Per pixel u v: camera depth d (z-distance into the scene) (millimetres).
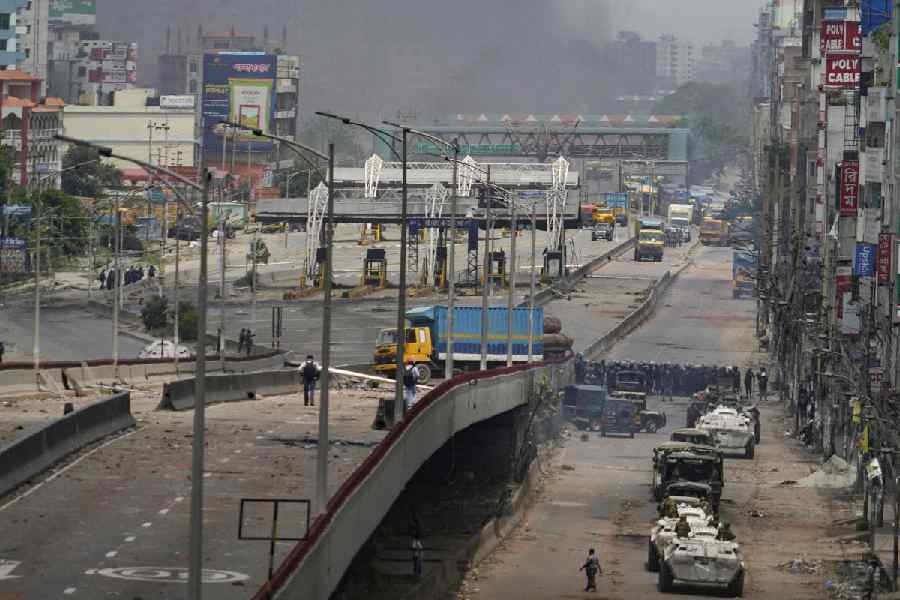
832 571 166375
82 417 155000
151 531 115562
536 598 153375
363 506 121000
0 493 127000
